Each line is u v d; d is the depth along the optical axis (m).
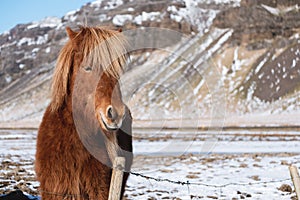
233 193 11.67
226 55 175.75
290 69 141.88
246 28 197.38
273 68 145.12
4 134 55.88
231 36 194.50
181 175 15.31
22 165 16.91
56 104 4.60
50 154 4.43
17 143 34.41
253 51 174.50
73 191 4.40
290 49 153.00
